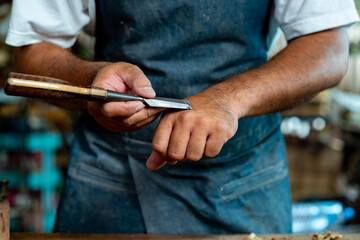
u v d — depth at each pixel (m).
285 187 1.15
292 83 0.89
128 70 0.76
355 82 3.84
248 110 0.83
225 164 1.07
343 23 0.98
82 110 1.15
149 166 0.79
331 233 0.91
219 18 1.00
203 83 1.04
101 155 1.09
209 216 1.05
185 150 0.74
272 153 1.14
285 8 1.01
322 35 0.99
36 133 2.52
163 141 0.74
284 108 0.92
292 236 0.93
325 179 3.83
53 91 0.63
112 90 0.74
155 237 0.94
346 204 2.99
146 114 0.75
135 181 1.06
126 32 1.03
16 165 2.51
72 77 0.86
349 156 3.44
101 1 1.04
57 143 2.62
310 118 4.27
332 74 0.95
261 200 1.10
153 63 1.03
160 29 1.01
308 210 2.88
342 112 3.84
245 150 1.09
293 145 4.37
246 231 1.07
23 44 1.02
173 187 1.05
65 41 1.08
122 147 1.07
